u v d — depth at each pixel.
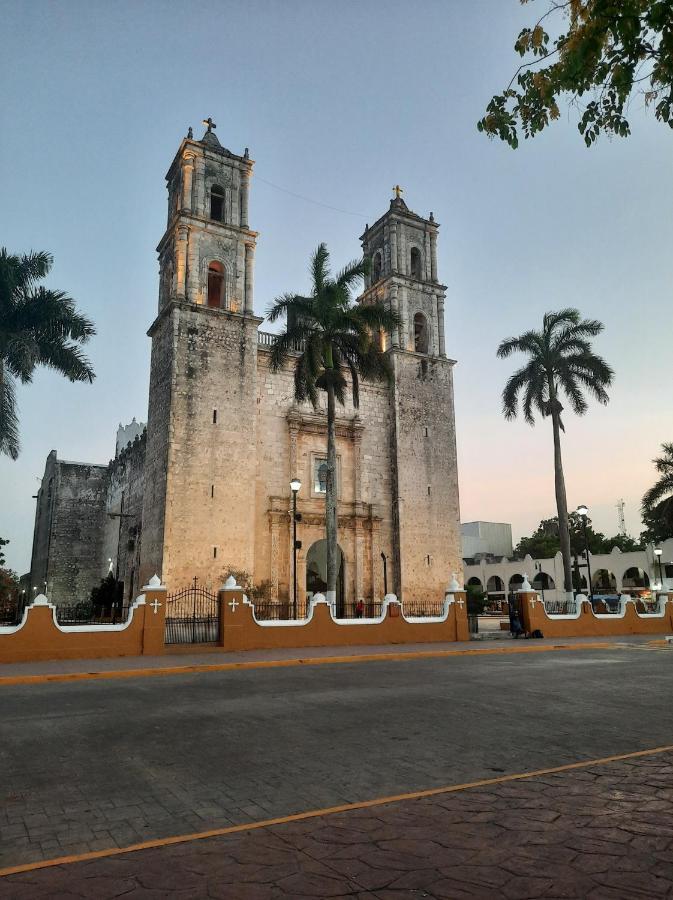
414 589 44.38
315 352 32.44
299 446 44.25
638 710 11.49
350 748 8.76
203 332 40.81
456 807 6.20
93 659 20.97
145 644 22.28
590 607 33.47
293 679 16.09
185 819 6.07
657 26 6.43
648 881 4.50
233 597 24.45
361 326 33.00
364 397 47.31
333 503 32.31
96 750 8.73
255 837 5.50
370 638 26.81
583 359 41.00
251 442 40.59
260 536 41.19
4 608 51.38
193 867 4.89
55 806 6.46
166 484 37.53
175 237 43.62
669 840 5.25
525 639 30.28
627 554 67.62
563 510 39.31
